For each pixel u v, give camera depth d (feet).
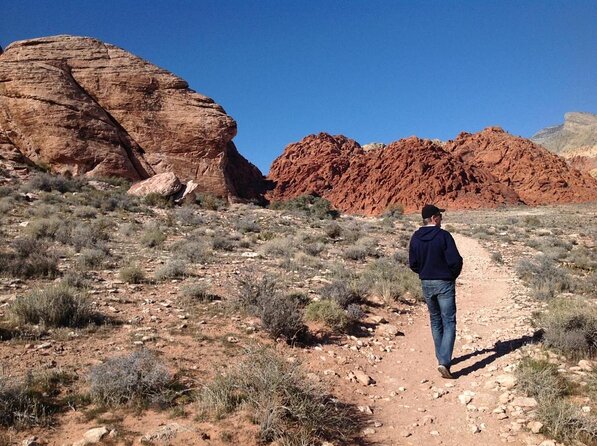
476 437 14.05
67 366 16.44
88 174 148.97
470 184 343.87
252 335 21.94
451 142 481.46
